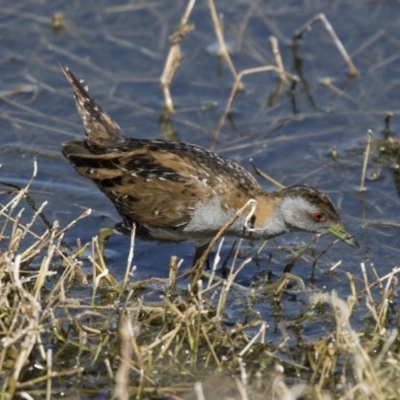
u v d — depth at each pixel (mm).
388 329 11133
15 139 15461
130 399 9664
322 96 17094
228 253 13195
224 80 17406
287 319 11539
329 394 9867
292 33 18547
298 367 10430
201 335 10672
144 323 10867
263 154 15484
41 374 10000
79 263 11703
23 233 11641
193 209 12141
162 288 11992
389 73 17531
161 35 18328
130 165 12297
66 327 10766
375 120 16406
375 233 13500
